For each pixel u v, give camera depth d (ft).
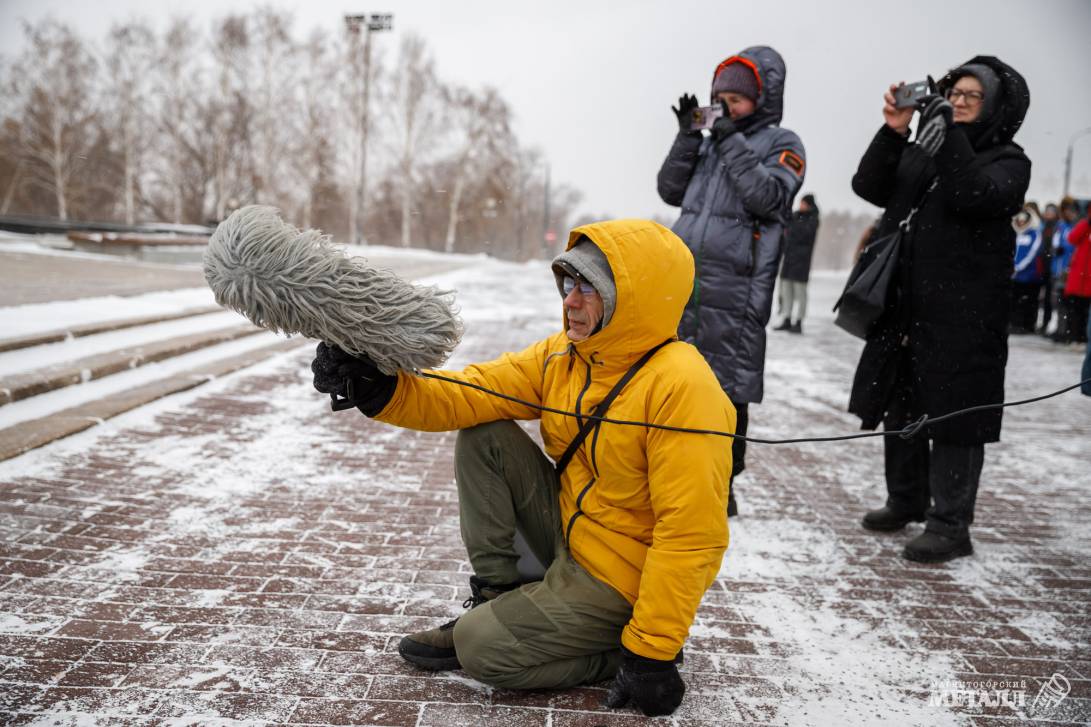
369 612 8.21
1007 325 10.27
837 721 6.76
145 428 14.44
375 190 156.76
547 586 6.83
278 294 5.63
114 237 46.85
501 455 7.14
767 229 10.85
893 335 10.98
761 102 10.94
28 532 9.59
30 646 7.10
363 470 13.23
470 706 6.64
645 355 6.77
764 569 10.12
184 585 8.55
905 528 11.98
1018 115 10.17
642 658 6.43
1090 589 9.92
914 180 10.71
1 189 139.95
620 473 6.65
